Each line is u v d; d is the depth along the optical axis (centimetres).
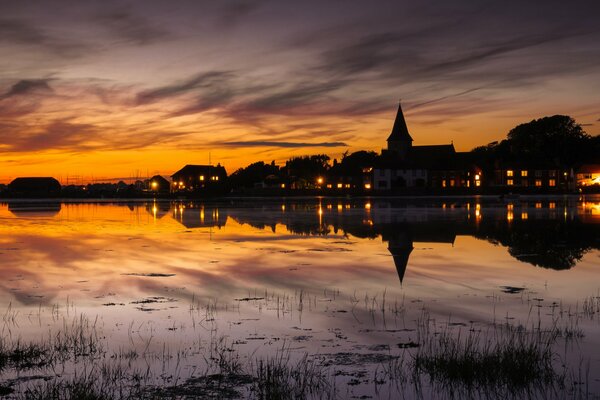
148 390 1094
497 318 1616
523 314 1661
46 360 1265
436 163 15862
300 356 1288
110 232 4306
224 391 1089
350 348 1342
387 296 1919
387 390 1091
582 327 1509
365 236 3853
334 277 2283
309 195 14400
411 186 15412
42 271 2461
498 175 15850
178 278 2278
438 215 6031
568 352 1295
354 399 1053
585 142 16938
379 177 15338
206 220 5534
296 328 1523
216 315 1666
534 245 3312
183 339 1423
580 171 15662
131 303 1827
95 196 14650
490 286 2081
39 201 11875
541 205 8225
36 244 3503
